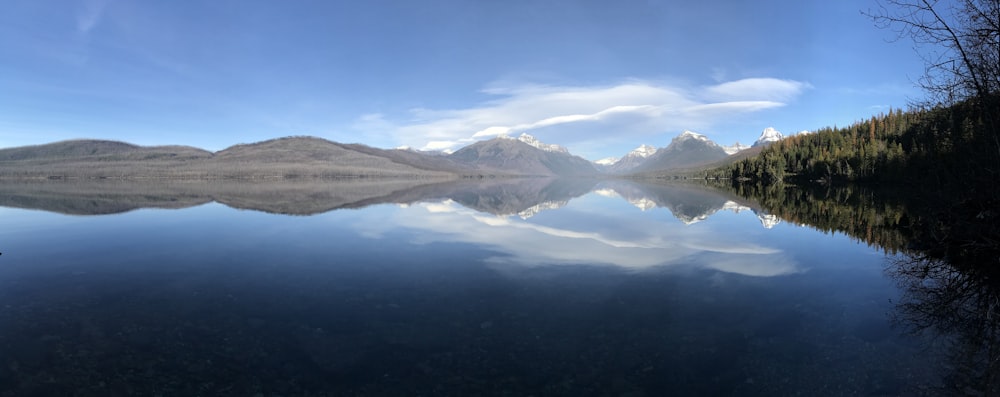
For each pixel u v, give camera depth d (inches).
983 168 448.5
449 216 1075.9
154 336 291.0
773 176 3998.5
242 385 230.4
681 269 484.4
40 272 468.1
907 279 432.5
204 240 677.3
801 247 621.3
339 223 906.7
